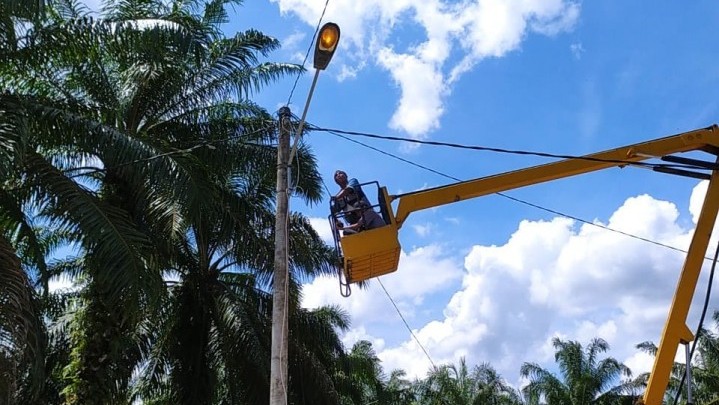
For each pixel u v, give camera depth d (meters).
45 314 16.09
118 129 11.83
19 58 11.41
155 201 13.06
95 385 12.12
